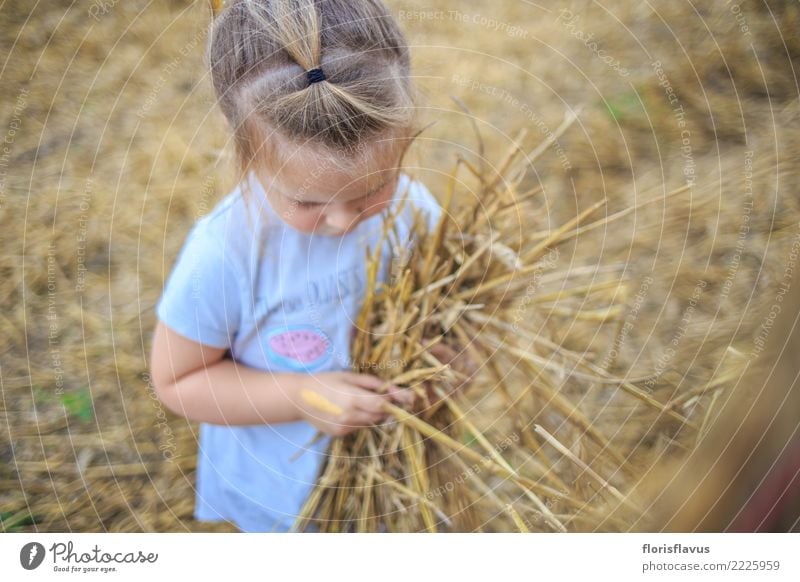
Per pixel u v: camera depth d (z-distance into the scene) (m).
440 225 1.11
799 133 1.88
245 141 0.99
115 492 1.42
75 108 1.96
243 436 1.24
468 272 1.15
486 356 1.16
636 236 1.75
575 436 1.30
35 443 1.48
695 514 0.92
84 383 1.56
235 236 1.05
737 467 0.86
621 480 1.30
